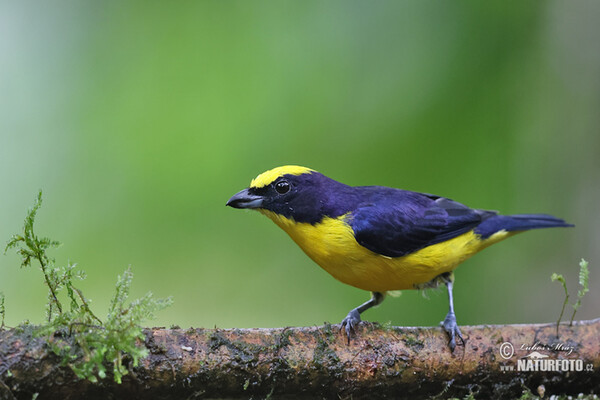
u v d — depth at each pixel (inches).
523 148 510.6
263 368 247.3
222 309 525.0
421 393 264.8
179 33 552.4
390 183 509.7
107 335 218.8
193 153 523.2
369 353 257.6
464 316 498.3
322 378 253.4
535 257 502.0
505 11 521.3
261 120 528.7
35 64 555.2
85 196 525.0
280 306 529.7
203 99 533.0
